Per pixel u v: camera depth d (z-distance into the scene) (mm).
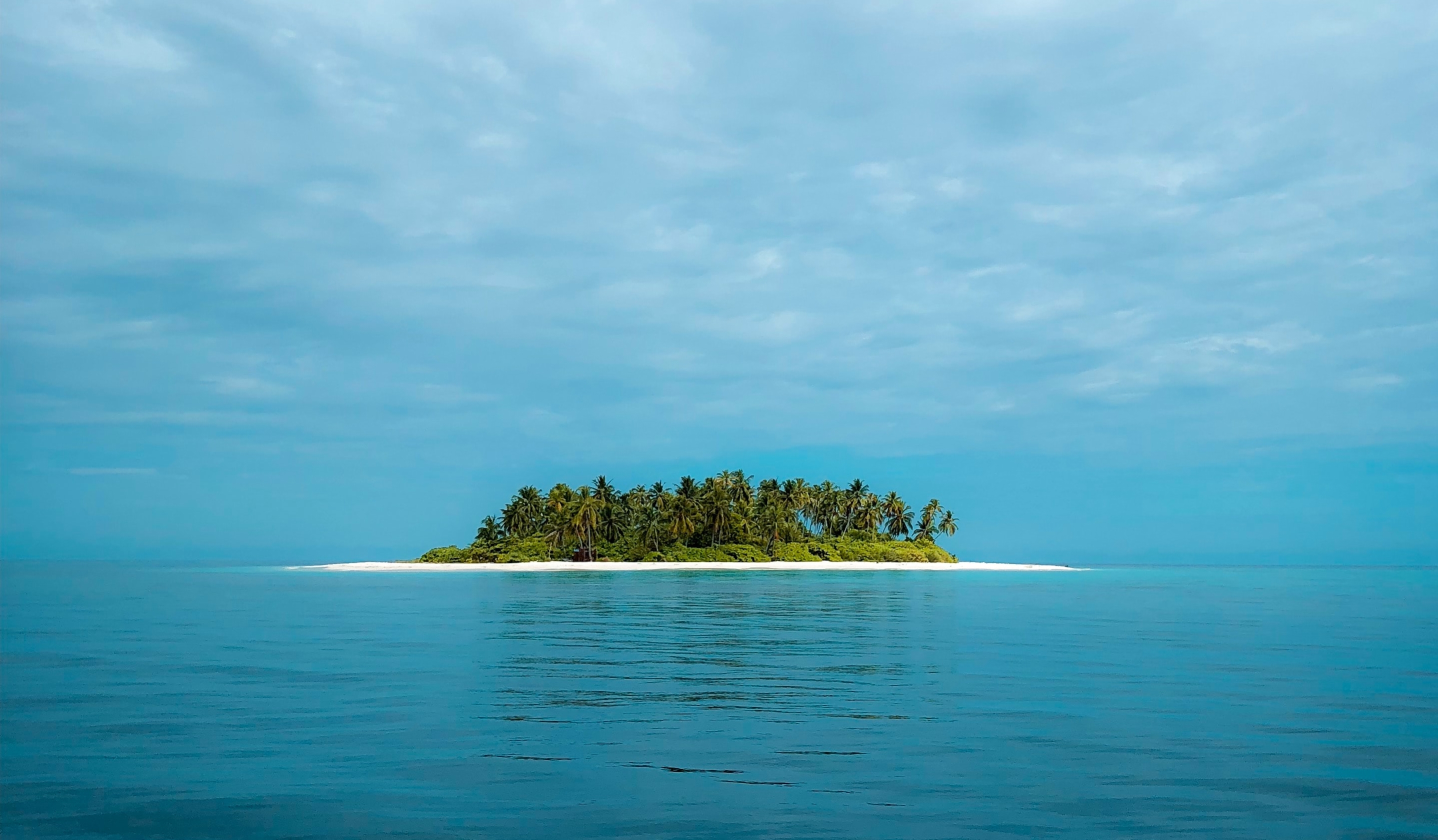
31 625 48438
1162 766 16344
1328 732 19438
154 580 135625
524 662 31453
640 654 34156
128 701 22922
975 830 12750
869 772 15859
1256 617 58500
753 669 29516
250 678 27047
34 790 14602
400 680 26766
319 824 12977
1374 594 105625
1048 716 21062
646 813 13477
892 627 47125
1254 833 12727
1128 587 119875
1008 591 97312
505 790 14688
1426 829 12891
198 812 13469
